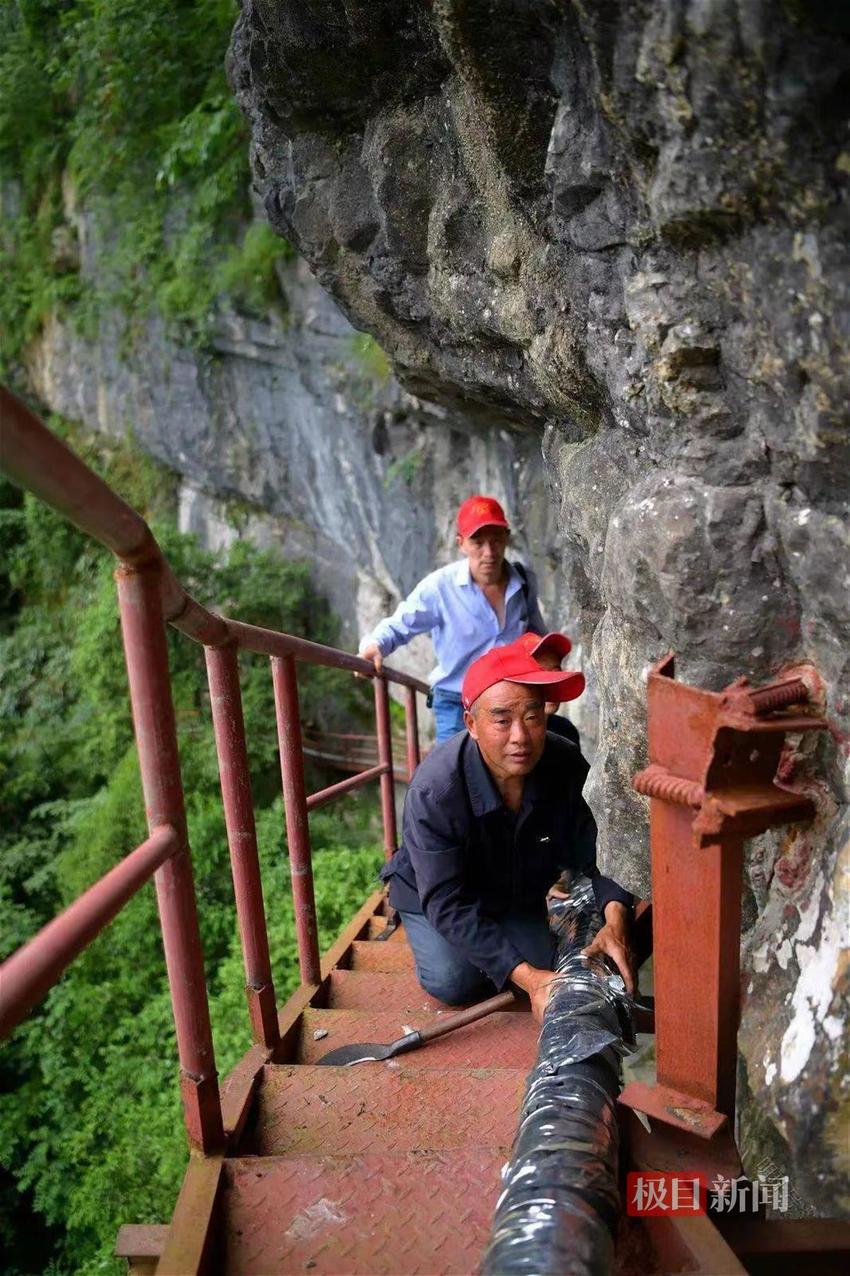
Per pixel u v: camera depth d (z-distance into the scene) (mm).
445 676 4500
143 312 13398
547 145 2445
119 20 10906
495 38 2184
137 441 14992
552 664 2613
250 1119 2270
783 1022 1882
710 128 1544
